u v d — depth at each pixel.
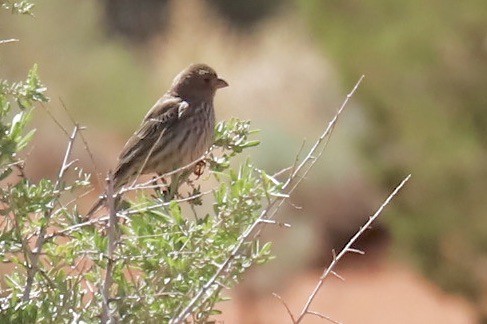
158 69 25.86
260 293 17.56
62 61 23.95
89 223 5.64
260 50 25.78
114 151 22.70
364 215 21.53
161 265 5.69
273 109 23.81
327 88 23.48
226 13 31.25
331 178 21.33
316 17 15.72
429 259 15.69
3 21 20.66
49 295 5.64
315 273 21.09
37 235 5.79
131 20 30.77
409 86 15.24
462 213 15.18
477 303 15.70
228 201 5.89
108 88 24.11
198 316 5.77
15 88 5.85
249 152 19.95
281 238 17.39
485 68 14.89
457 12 14.81
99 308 5.67
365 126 15.69
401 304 19.75
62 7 24.23
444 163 15.08
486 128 15.01
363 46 15.33
